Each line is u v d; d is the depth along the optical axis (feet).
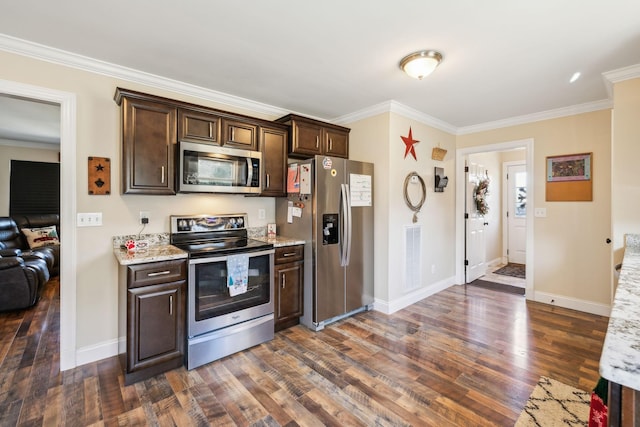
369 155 11.62
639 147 7.77
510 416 5.76
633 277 4.34
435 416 5.78
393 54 7.42
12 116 12.65
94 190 7.76
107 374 7.22
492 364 7.56
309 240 9.85
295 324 10.09
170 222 9.04
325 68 8.17
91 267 7.80
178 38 6.72
